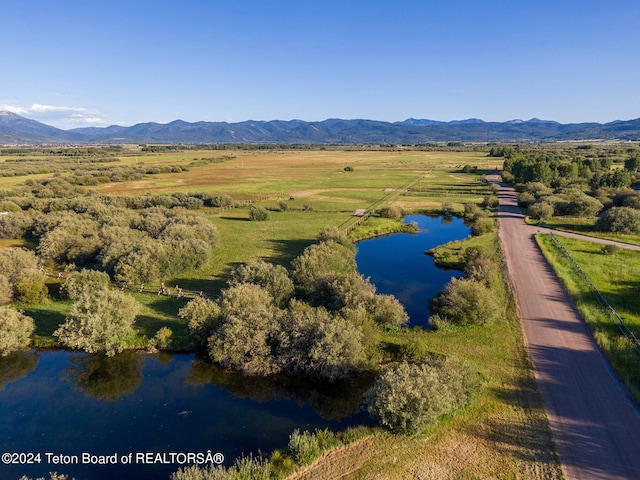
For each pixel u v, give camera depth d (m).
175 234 56.16
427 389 22.17
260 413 24.91
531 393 25.06
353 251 58.19
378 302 34.94
